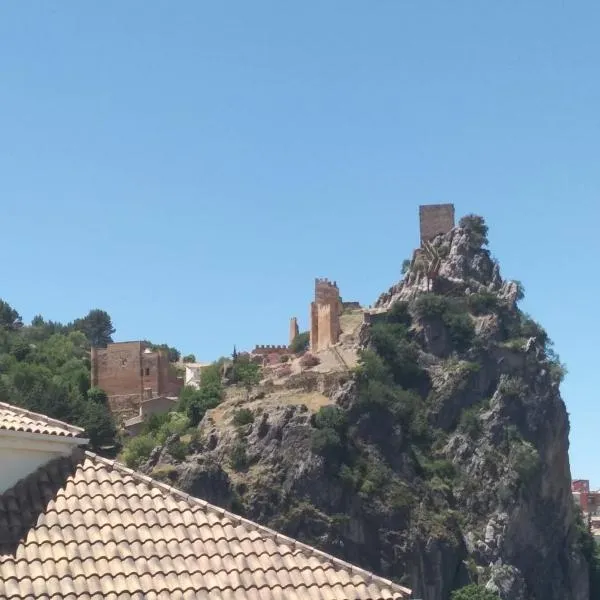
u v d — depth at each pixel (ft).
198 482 599.16
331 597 100.58
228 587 99.30
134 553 100.53
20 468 106.93
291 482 620.08
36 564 98.22
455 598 602.44
